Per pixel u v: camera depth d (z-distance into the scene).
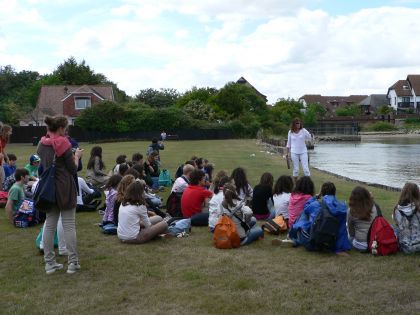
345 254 6.45
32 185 9.66
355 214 6.68
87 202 10.33
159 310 4.80
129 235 7.27
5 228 8.55
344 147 50.81
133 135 57.03
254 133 61.47
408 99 112.62
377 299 4.96
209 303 4.93
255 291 5.23
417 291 5.15
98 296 5.20
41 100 64.62
